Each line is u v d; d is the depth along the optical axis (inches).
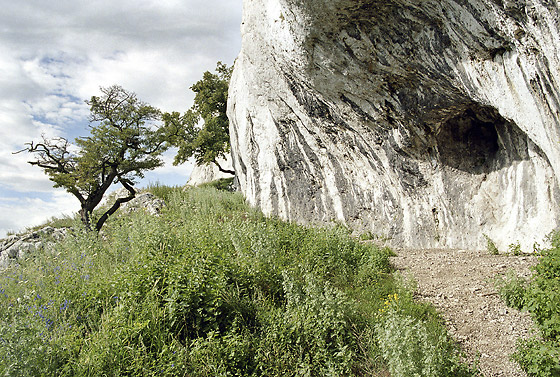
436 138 387.2
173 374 139.9
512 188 341.1
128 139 668.1
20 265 325.7
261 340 166.6
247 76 607.5
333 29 334.6
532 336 178.7
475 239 360.8
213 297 178.5
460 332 192.5
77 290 198.2
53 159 630.5
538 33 214.8
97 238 353.7
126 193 880.9
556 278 199.6
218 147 1064.2
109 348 144.3
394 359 148.1
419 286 259.0
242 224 350.0
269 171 623.8
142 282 186.2
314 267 272.4
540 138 257.9
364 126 428.5
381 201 457.7
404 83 352.8
